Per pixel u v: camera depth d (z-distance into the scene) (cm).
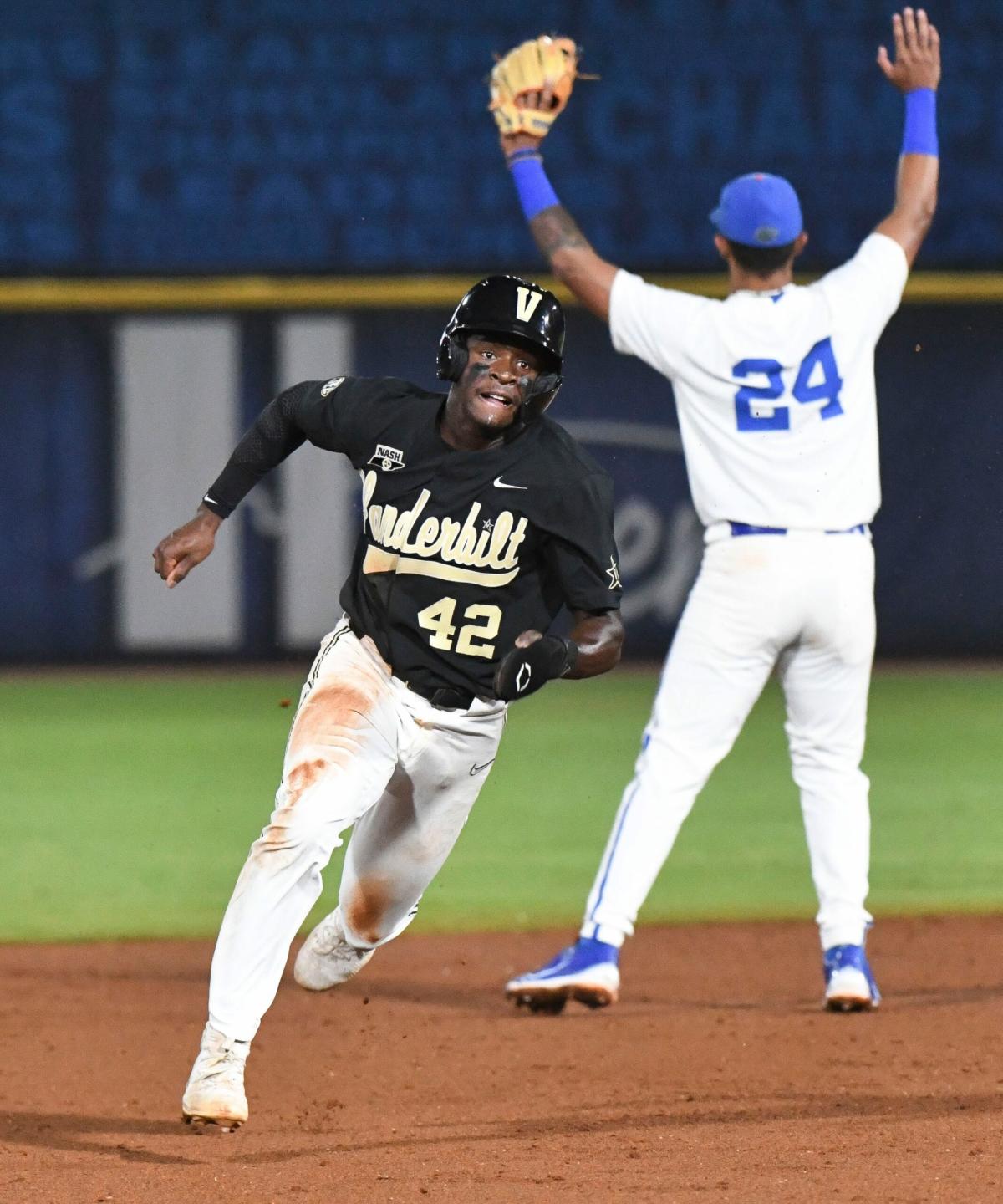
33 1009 2111
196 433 5603
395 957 2427
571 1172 1398
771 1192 1328
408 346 5616
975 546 5666
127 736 4300
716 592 2008
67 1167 1439
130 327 5581
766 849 3177
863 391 2000
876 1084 1716
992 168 5956
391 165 6016
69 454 5609
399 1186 1362
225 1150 1500
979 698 4844
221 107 6009
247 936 1470
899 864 3033
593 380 5681
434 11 6100
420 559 1509
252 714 4619
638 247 6041
